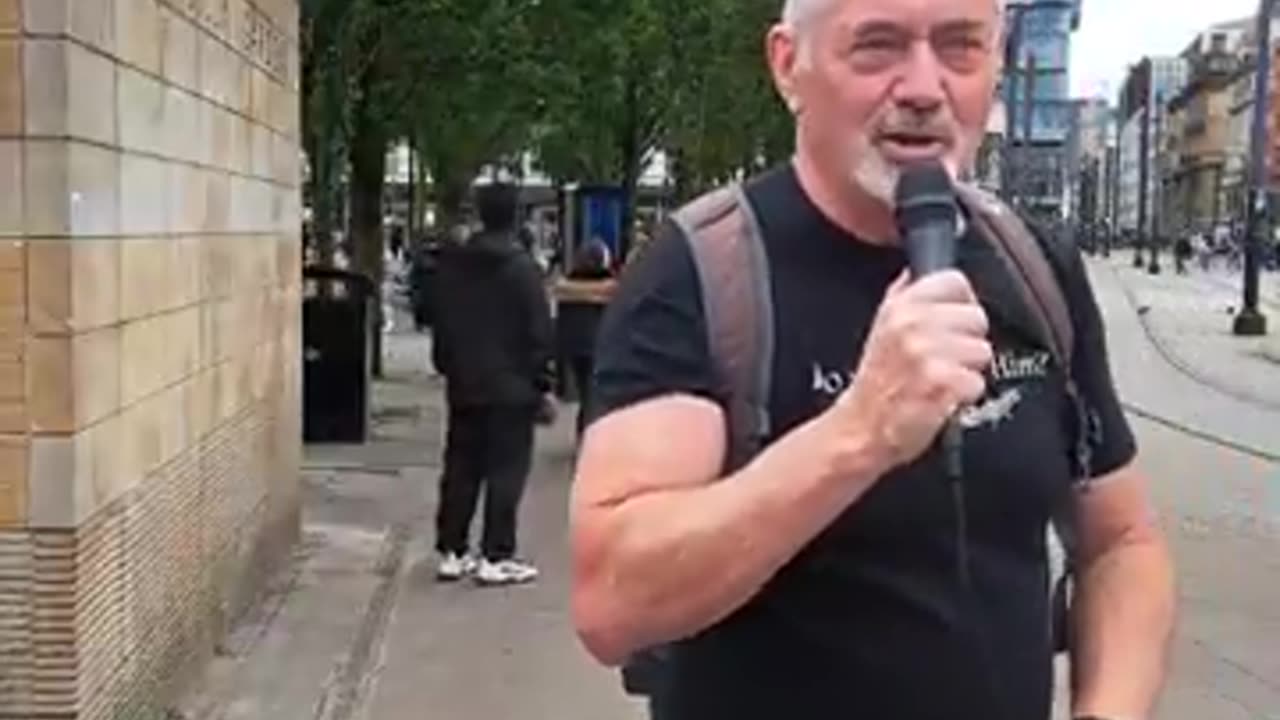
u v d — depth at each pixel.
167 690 6.09
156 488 5.86
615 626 1.85
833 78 1.95
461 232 14.32
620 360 1.99
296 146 9.45
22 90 4.73
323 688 6.80
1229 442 16.77
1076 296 2.14
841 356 1.95
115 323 5.25
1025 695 2.01
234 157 7.38
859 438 1.71
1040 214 3.26
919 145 1.93
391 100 18.06
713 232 2.01
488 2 16.55
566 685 7.08
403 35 16.80
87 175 4.91
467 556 9.05
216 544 7.06
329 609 8.12
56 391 4.80
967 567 1.95
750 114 32.28
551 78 18.08
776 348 1.96
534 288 8.98
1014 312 2.03
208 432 6.82
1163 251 117.56
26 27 4.71
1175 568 2.38
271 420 8.55
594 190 23.67
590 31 17.81
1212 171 135.88
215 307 6.96
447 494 9.00
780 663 1.95
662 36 24.73
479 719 6.61
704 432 1.94
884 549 1.93
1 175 4.73
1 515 4.82
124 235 5.36
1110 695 2.08
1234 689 7.33
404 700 6.83
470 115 19.91
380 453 13.55
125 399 5.40
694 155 36.16
